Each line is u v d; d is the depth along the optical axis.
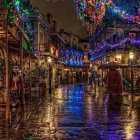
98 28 55.53
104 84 50.81
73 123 15.37
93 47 74.31
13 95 22.88
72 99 29.81
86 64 95.25
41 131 13.30
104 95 34.75
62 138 11.92
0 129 13.70
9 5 16.78
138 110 20.55
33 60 38.84
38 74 39.56
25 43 26.69
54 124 15.04
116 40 43.75
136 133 12.88
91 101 27.64
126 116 17.77
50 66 47.53
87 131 13.32
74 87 59.41
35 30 44.03
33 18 43.94
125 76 40.72
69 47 91.62
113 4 20.19
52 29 59.59
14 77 22.97
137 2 19.70
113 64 31.19
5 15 15.92
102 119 16.64
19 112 19.25
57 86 60.84
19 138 11.88
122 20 29.83
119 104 24.52
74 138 11.93
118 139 11.73
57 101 27.50
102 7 21.06
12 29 18.44
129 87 37.00
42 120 16.28
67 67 84.56
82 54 108.62
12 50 25.08
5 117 16.89
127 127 14.23
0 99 21.16
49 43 46.91
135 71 37.81
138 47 38.78
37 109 21.09
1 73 21.61
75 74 93.56
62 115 18.22
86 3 21.30
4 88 21.11
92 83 66.62
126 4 19.98
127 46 39.69
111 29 44.28
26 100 27.62
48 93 38.97
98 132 13.10
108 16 28.69
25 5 34.97
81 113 19.12
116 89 30.97
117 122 15.64
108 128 14.02
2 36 19.50
